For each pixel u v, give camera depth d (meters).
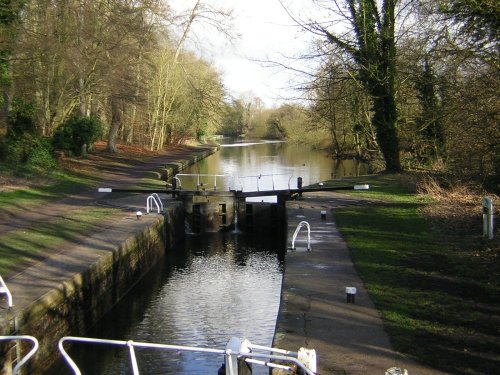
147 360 9.86
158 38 34.41
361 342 7.20
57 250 12.64
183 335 11.04
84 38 27.78
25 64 24.64
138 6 29.00
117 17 28.12
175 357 9.95
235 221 22.88
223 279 15.30
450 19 14.98
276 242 20.88
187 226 22.47
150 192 21.42
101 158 36.78
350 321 7.97
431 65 18.25
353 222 15.63
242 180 35.53
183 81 48.66
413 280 9.90
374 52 25.30
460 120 17.27
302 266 11.02
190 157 46.09
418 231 14.14
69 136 29.95
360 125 37.56
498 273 10.07
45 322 9.08
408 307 8.50
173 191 22.03
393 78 25.80
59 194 21.59
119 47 29.05
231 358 4.81
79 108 33.66
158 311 12.52
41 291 9.45
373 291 9.34
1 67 22.19
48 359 9.23
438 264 10.90
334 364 6.55
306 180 35.31
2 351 7.59
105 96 35.41
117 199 21.31
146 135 54.72
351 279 10.09
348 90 29.61
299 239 13.45
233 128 105.25
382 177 27.05
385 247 12.49
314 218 16.41
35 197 20.30
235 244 20.45
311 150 67.44
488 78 15.26
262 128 103.62
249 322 11.69
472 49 14.73
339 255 11.88
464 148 18.19
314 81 26.09
